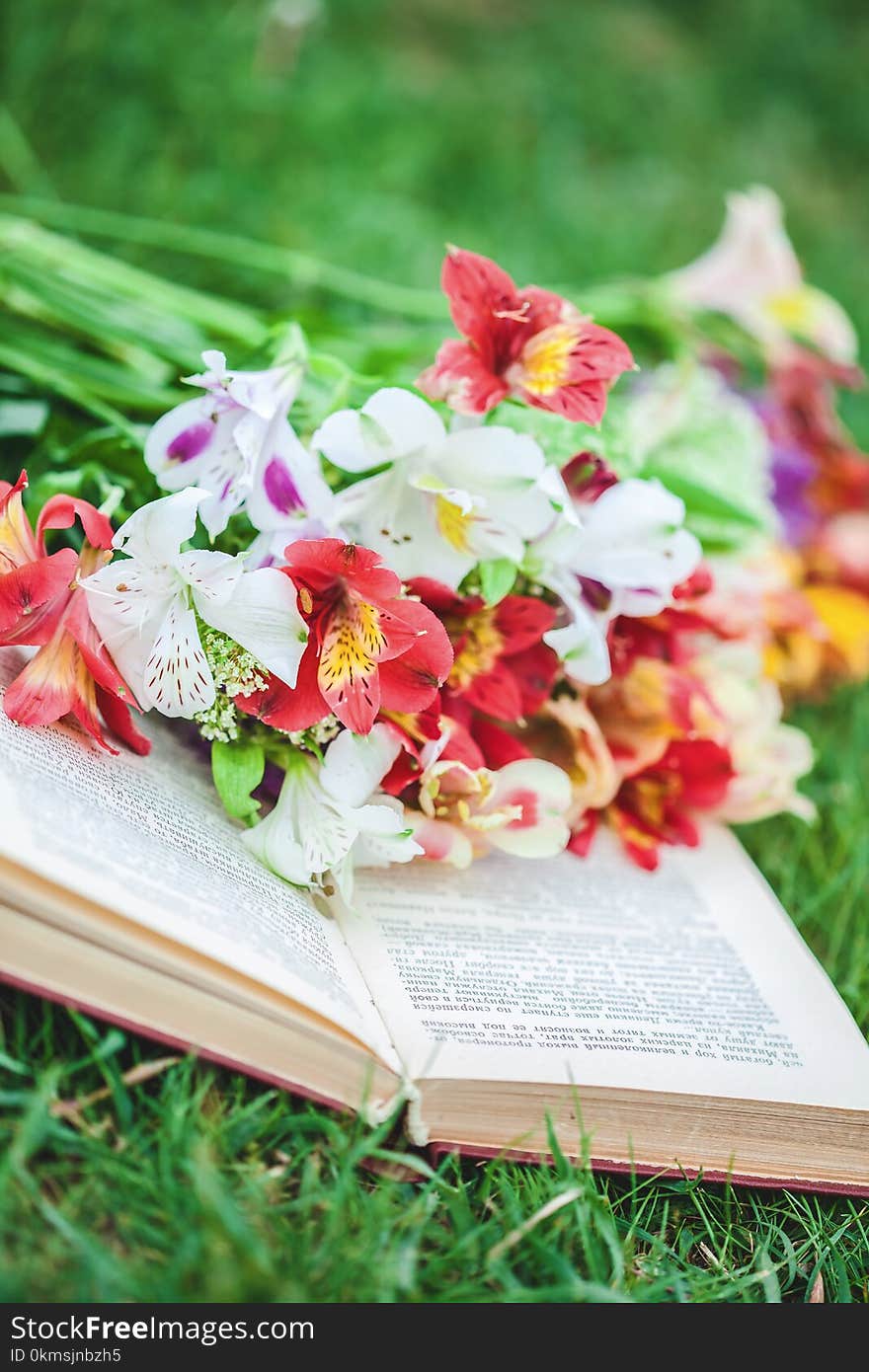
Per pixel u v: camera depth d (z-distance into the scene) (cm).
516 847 72
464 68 149
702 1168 67
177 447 69
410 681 67
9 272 84
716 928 74
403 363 87
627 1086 66
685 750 76
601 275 123
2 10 116
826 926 79
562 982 69
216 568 65
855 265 140
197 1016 64
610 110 150
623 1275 65
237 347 85
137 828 66
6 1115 64
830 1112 67
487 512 69
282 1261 63
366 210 117
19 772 64
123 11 122
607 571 71
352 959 68
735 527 84
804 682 87
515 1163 66
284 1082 65
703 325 95
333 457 68
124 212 109
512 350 71
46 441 80
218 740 69
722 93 164
